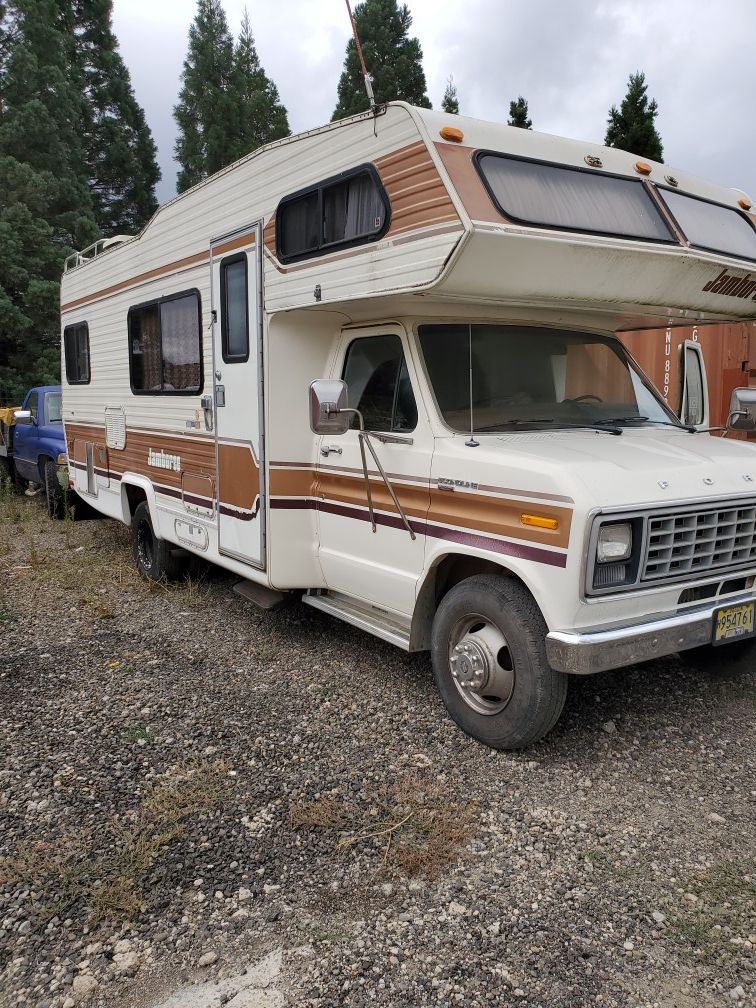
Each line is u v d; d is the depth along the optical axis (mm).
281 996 2373
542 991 2379
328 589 5035
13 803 3363
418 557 4059
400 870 2939
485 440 3842
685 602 3635
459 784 3510
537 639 3471
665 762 3703
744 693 4434
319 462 4773
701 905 2746
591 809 3324
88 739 3928
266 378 4719
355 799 3395
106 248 7523
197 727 4059
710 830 3184
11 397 21625
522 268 3516
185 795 3393
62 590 6625
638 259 3789
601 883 2863
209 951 2547
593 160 4031
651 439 4109
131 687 4559
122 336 6992
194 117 28906
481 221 3311
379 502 4297
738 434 8336
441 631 3939
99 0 28328
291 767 3660
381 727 4051
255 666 4883
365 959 2510
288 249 4488
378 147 3746
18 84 23500
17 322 20797
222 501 5410
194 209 5531
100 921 2682
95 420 7871
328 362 4840
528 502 3391
